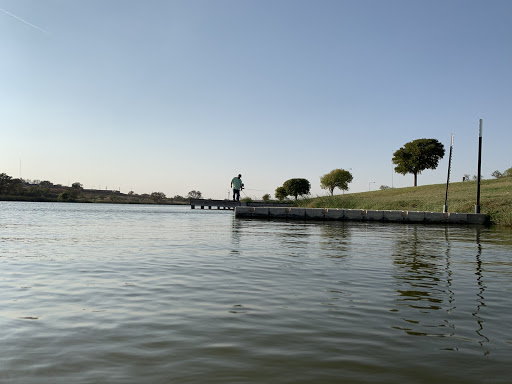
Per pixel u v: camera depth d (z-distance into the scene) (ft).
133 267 25.04
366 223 78.79
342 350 11.46
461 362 10.66
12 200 318.65
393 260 28.73
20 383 9.23
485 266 26.40
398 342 12.15
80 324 13.69
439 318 14.67
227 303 16.61
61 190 407.64
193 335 12.64
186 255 30.63
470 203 88.38
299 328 13.42
